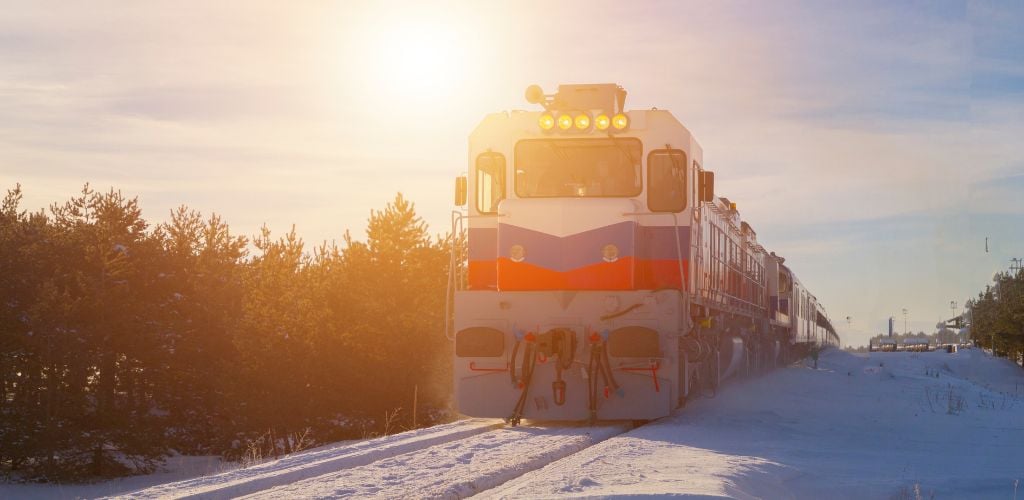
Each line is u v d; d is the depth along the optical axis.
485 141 15.54
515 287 14.77
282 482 8.84
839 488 9.65
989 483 10.17
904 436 14.75
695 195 15.71
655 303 14.38
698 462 9.60
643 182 15.01
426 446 11.85
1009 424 16.62
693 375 17.11
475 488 8.16
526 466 9.57
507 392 14.88
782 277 36.22
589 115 14.95
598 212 14.66
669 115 15.05
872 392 24.09
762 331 28.88
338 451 11.18
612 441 11.58
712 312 18.53
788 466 10.31
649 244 14.93
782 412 17.56
